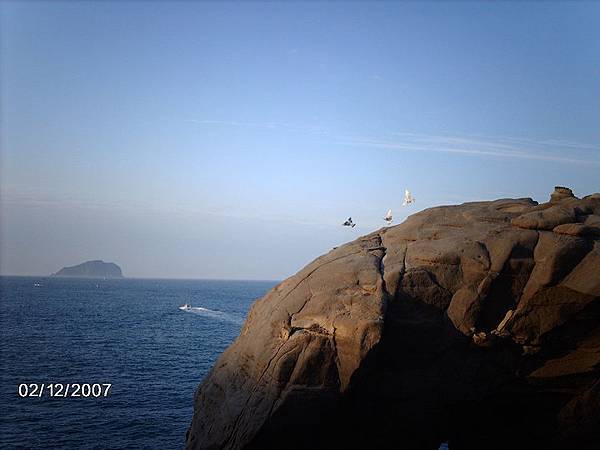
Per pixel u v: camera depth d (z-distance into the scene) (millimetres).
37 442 38031
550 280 26984
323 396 26109
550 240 28078
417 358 28125
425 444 31172
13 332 90812
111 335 91312
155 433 40938
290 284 31391
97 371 60688
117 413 45344
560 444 29625
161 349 78125
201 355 74500
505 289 28250
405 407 28688
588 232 27891
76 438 39188
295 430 26734
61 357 68062
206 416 30281
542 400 29625
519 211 31797
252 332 30234
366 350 25266
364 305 26625
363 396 27922
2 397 48250
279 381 26391
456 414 30812
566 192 32781
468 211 32094
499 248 28359
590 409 28234
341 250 31922
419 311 27891
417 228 31562
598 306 26969
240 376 29266
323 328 26734
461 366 28406
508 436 31500
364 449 29047
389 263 29156
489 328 28125
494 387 28875
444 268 28438
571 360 28312
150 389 53625
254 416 26719
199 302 193875
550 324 27719
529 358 28578
